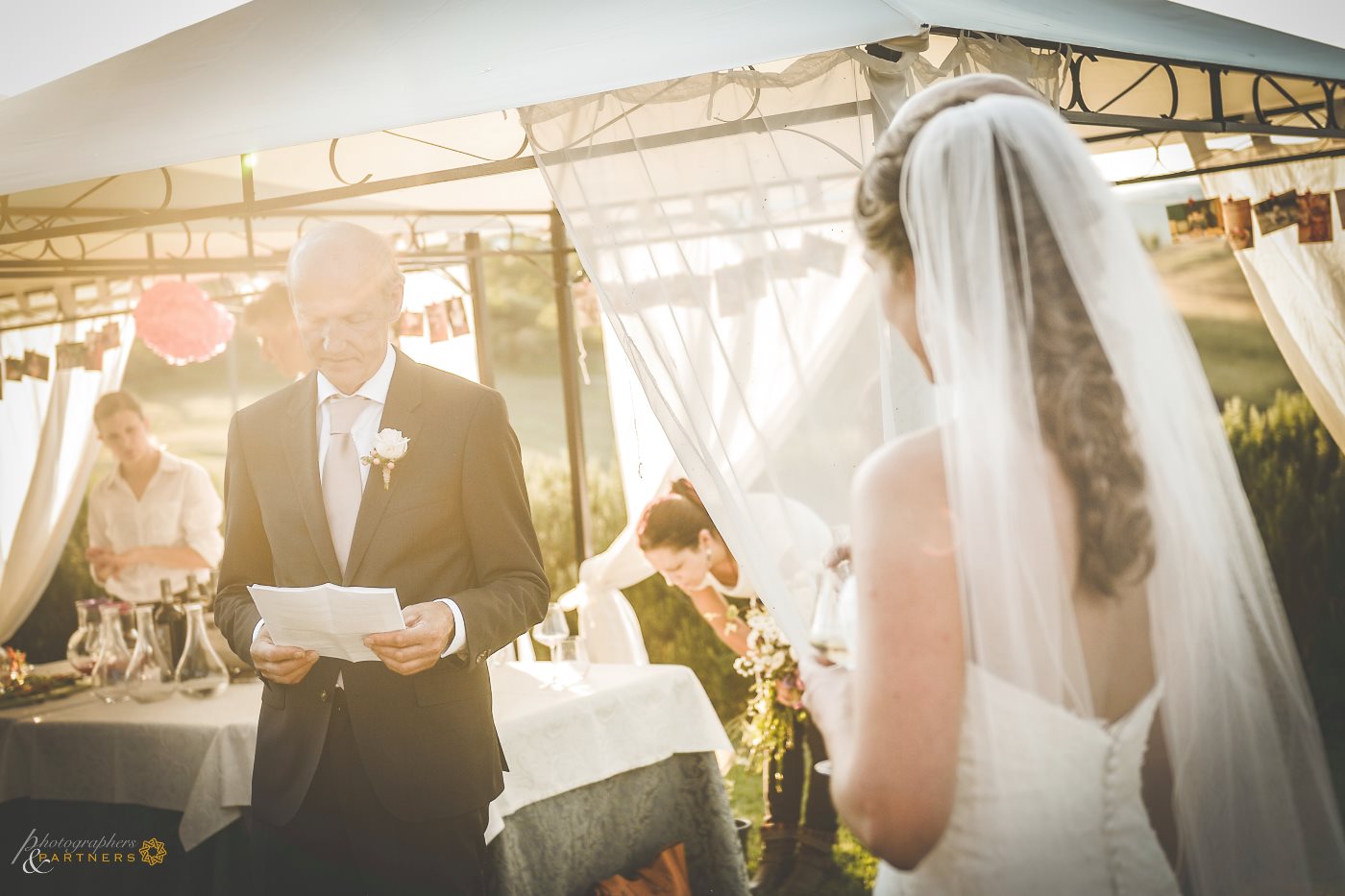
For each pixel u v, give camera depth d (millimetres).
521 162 2969
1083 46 2859
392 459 2732
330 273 2730
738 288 2611
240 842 3498
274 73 2953
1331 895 1526
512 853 3379
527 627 2812
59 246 5602
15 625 6395
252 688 4020
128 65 3455
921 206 1480
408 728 2707
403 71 2736
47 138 2852
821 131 2609
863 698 1375
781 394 2547
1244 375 9133
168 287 4914
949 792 1356
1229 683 1460
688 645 8391
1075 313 1428
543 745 3559
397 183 3105
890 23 2240
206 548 5645
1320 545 7828
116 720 3678
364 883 2709
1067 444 1392
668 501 4797
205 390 12125
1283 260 5871
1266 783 1477
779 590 2475
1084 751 1370
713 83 2664
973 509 1368
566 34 2715
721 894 4051
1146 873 1382
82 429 6355
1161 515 1417
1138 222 9570
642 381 2602
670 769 4066
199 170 4613
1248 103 5504
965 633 1363
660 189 2672
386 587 2732
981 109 1500
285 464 2840
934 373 1500
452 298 6094
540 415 11203
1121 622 1401
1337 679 6902
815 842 4641
